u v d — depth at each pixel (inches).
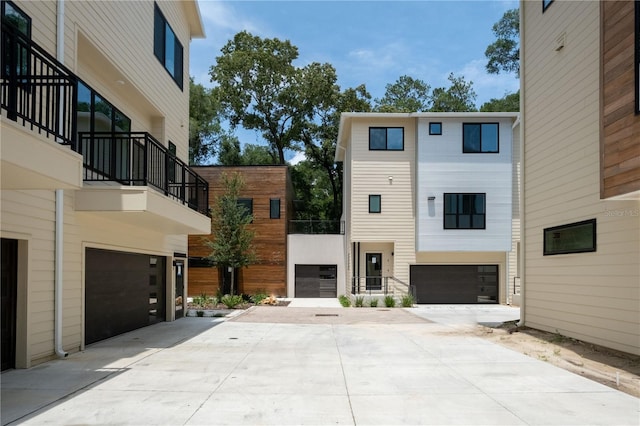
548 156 441.1
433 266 884.0
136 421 189.9
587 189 375.2
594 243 363.9
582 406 213.0
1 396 224.4
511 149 865.5
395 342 397.4
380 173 881.5
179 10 598.2
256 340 405.4
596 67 363.3
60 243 313.1
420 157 864.3
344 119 886.4
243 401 218.5
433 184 861.2
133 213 349.1
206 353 340.2
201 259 951.6
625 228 327.3
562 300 413.4
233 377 265.4
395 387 245.8
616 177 299.3
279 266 965.2
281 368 290.4
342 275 1000.2
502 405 214.2
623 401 220.8
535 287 464.8
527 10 489.4
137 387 241.8
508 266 864.3
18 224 273.0
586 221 374.9
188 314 632.4
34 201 289.0
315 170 1578.5
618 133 297.9
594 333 363.3
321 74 1385.3
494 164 864.9
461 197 861.8
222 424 187.5
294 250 1003.3
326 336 433.7
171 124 562.6
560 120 419.5
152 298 519.5
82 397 223.1
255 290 959.0
